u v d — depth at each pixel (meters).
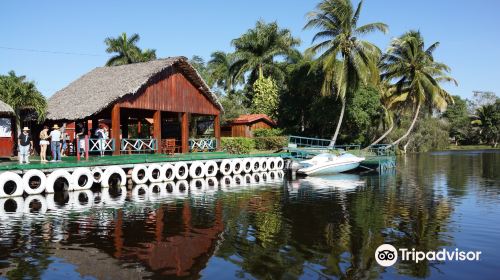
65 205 15.96
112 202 16.73
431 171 32.38
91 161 20.83
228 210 15.18
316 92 43.44
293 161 29.14
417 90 39.84
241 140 37.69
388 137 56.38
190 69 28.75
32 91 23.55
